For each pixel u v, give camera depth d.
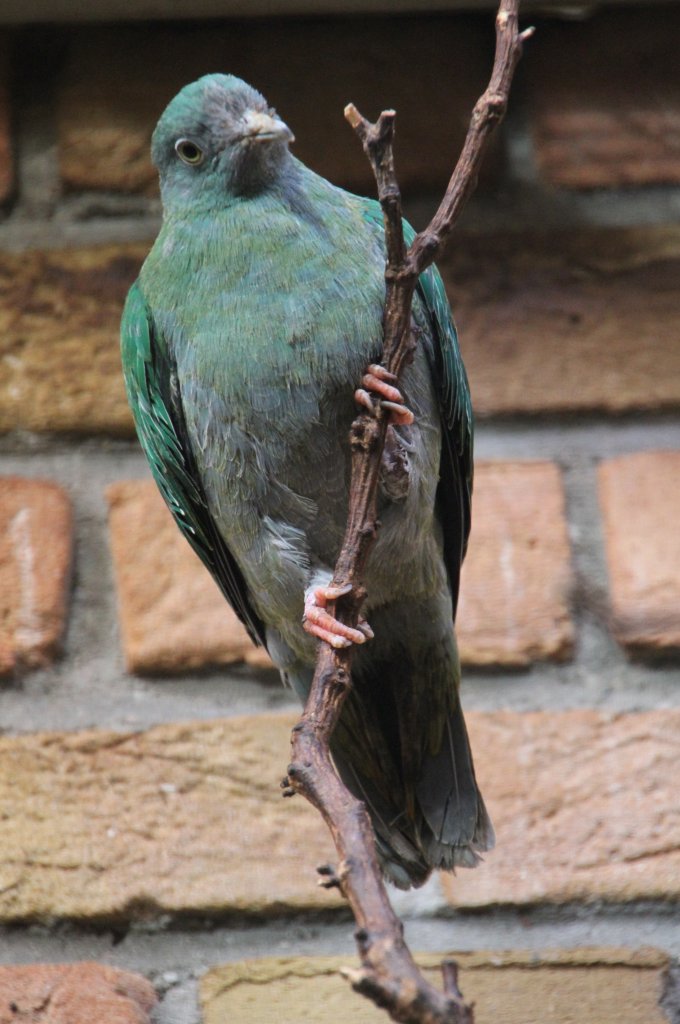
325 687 2.78
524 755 2.91
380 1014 2.87
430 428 2.85
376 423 2.80
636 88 2.98
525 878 2.89
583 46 2.98
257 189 2.86
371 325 2.84
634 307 2.96
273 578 2.86
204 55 2.98
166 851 2.89
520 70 2.98
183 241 2.86
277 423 2.84
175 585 2.93
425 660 2.87
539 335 2.95
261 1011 2.87
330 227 2.85
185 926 2.89
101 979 2.88
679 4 2.98
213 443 2.85
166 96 2.97
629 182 2.97
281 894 2.89
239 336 2.84
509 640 2.92
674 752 2.90
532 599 2.92
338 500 2.85
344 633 2.79
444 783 2.87
